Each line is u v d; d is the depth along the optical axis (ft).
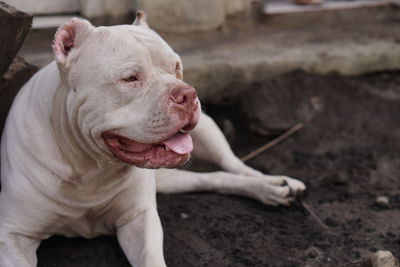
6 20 5.20
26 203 4.79
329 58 8.02
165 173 6.19
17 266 4.67
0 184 5.44
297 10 9.25
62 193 4.78
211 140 6.45
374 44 8.46
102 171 4.77
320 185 6.57
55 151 4.70
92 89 4.32
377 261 4.89
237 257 5.25
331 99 7.73
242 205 6.03
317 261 5.28
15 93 5.69
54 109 4.63
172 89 4.25
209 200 6.07
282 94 7.61
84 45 4.35
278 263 5.23
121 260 5.11
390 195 6.38
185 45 8.15
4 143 5.09
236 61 7.61
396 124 7.56
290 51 8.09
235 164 6.44
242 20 9.04
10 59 5.47
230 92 7.61
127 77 4.27
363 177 6.68
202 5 8.43
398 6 9.77
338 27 9.34
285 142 7.27
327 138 7.28
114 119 4.30
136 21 4.86
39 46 7.68
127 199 5.08
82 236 5.25
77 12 8.29
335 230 5.74
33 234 4.93
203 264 5.13
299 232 5.66
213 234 5.51
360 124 7.50
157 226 5.04
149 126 4.25
